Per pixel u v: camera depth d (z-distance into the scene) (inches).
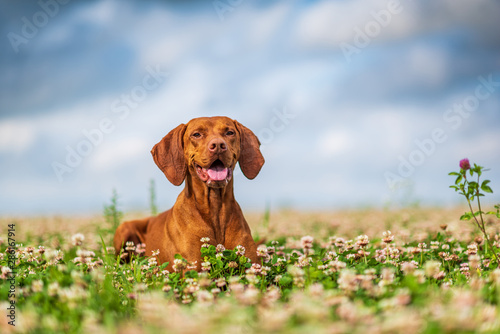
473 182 188.4
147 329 118.0
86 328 118.6
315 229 450.0
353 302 141.0
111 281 172.7
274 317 109.8
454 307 118.6
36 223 520.4
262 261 213.8
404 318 108.7
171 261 212.4
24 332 120.0
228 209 212.4
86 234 396.5
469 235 295.1
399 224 414.0
